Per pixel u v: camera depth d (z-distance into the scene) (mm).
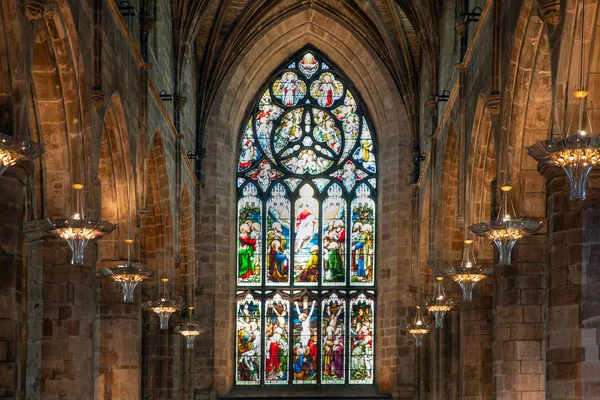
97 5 29797
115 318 36562
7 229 21500
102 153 34031
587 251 22156
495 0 30250
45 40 26844
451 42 43906
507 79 28766
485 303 37031
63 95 27938
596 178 22297
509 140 29016
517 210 29484
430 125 49375
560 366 22234
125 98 34000
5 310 21375
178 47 47094
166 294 41312
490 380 36719
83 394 29203
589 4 21406
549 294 22781
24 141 19484
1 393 21188
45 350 29172
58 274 29312
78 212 26781
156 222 43531
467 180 35656
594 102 22109
